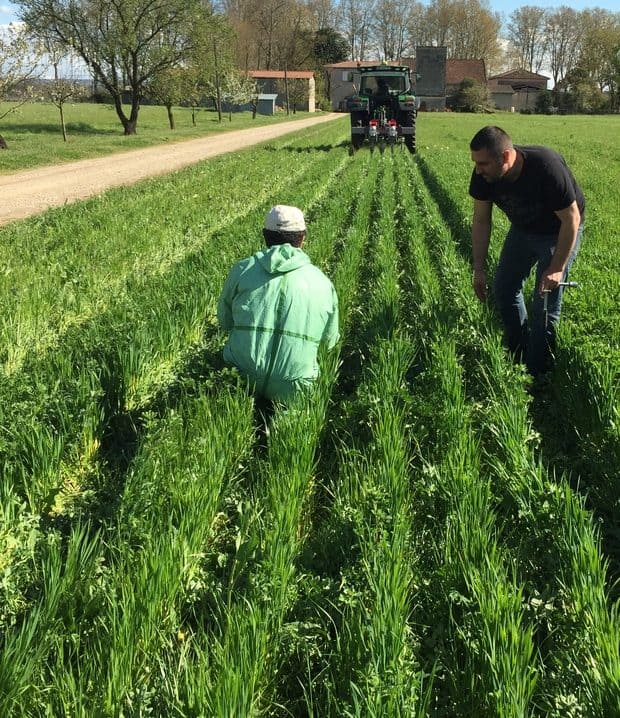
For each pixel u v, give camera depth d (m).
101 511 3.87
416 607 3.15
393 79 26.30
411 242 10.14
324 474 4.49
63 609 3.01
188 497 3.58
